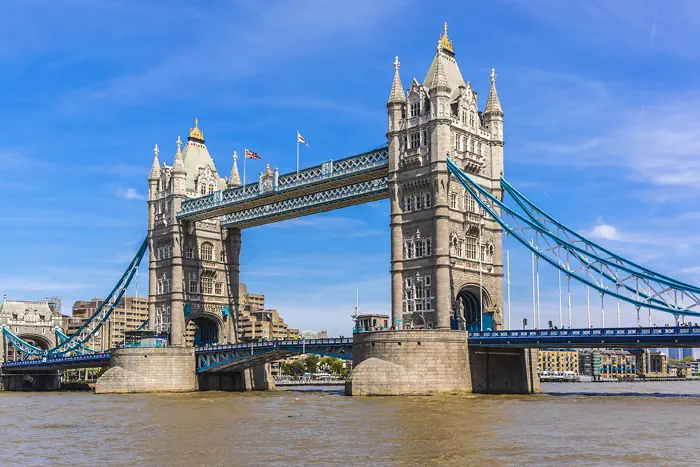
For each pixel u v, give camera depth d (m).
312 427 67.12
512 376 116.00
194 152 164.00
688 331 92.69
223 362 142.88
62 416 85.25
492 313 119.06
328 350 125.38
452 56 123.81
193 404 101.56
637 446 53.66
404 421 70.12
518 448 53.19
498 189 122.00
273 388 160.75
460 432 61.56
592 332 99.44
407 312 115.62
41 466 49.75
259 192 138.88
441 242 112.12
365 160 124.69
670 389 199.88
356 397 103.06
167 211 157.25
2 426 74.44
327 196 134.12
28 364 185.62
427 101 117.81
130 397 125.06
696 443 54.94
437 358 105.75
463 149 117.69
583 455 50.16
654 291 98.38
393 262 117.56
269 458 50.91
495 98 124.69
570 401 93.00
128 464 49.91
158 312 156.12
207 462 49.97
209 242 159.38
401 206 118.38
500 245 122.00
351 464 48.25
